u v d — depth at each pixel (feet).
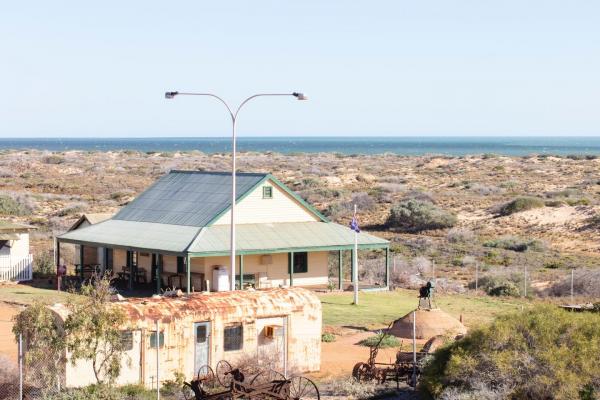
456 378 75.72
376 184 410.52
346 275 178.60
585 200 297.33
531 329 75.72
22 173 445.78
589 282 163.63
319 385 86.89
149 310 85.66
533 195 343.46
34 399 75.66
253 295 93.35
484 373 74.33
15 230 155.74
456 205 321.52
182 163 550.77
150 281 156.56
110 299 88.48
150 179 428.15
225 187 159.63
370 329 120.98
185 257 138.82
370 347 107.45
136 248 144.97
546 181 417.08
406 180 432.66
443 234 265.54
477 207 313.53
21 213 277.23
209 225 148.46
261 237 150.20
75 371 79.82
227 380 79.46
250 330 90.99
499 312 136.77
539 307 79.46
